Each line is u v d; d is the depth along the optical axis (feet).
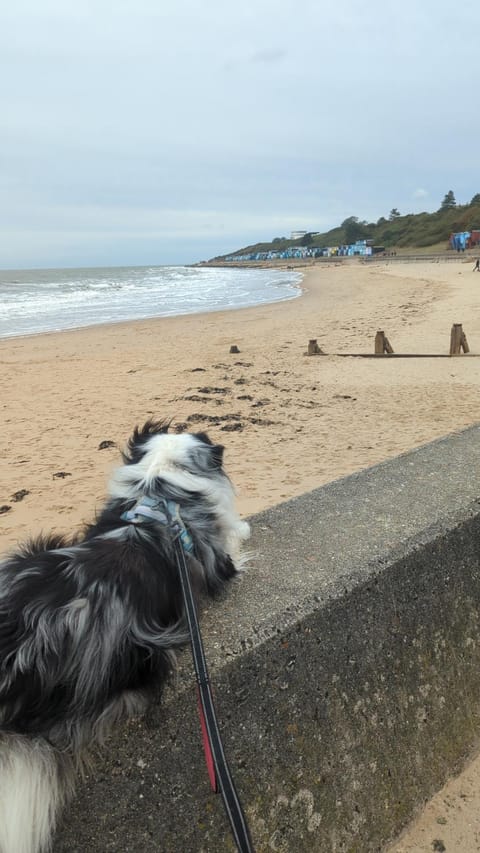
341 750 6.43
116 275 390.83
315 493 10.14
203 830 5.19
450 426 26.86
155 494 7.52
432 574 8.03
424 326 63.52
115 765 4.83
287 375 41.11
